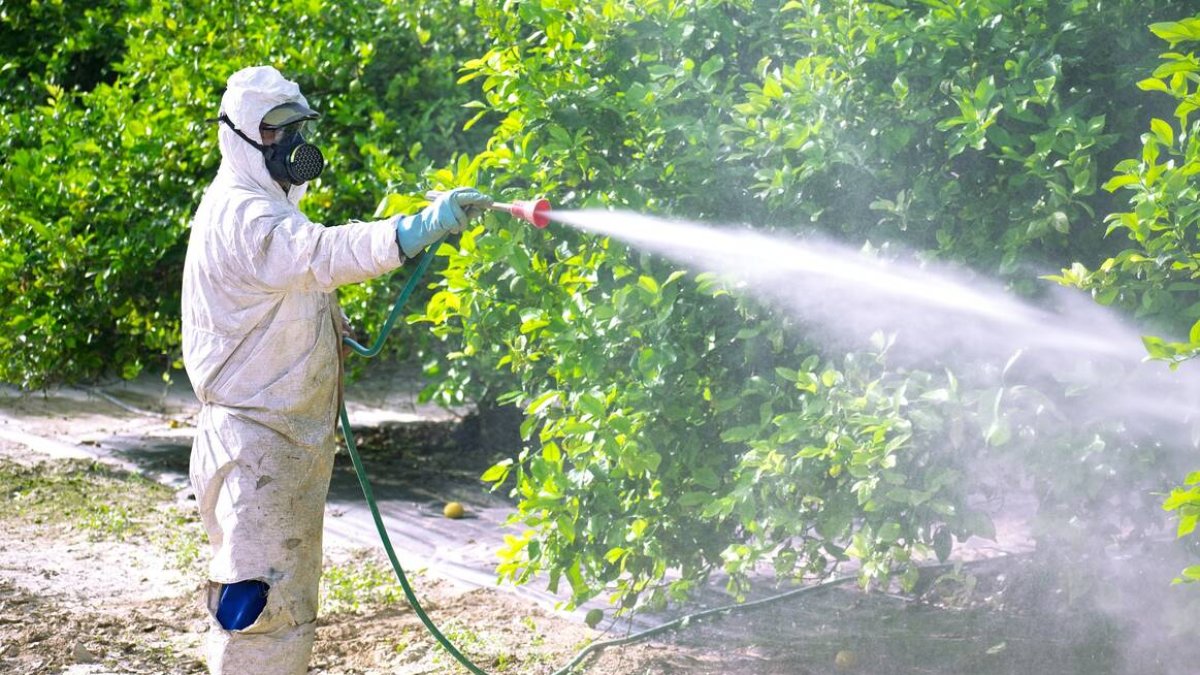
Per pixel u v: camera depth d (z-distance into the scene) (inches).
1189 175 215.8
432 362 475.2
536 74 291.6
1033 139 250.7
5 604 342.0
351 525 446.3
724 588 357.1
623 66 300.2
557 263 289.4
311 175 226.5
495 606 351.9
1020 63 258.2
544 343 293.4
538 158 293.4
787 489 261.9
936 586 345.4
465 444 587.5
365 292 478.6
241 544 214.7
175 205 505.0
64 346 506.6
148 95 536.4
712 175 285.4
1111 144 252.4
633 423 281.9
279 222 213.2
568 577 293.7
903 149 277.1
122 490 492.4
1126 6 272.1
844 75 270.8
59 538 418.3
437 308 303.7
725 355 288.5
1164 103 275.4
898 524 255.4
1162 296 235.6
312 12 518.6
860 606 338.3
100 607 343.6
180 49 523.2
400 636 322.3
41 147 537.0
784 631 322.3
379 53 513.7
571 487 287.1
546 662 301.7
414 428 620.4
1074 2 263.3
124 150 505.7
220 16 535.2
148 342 509.4
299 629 219.9
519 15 305.4
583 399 271.9
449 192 212.7
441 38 517.0
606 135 293.9
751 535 300.4
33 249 494.6
